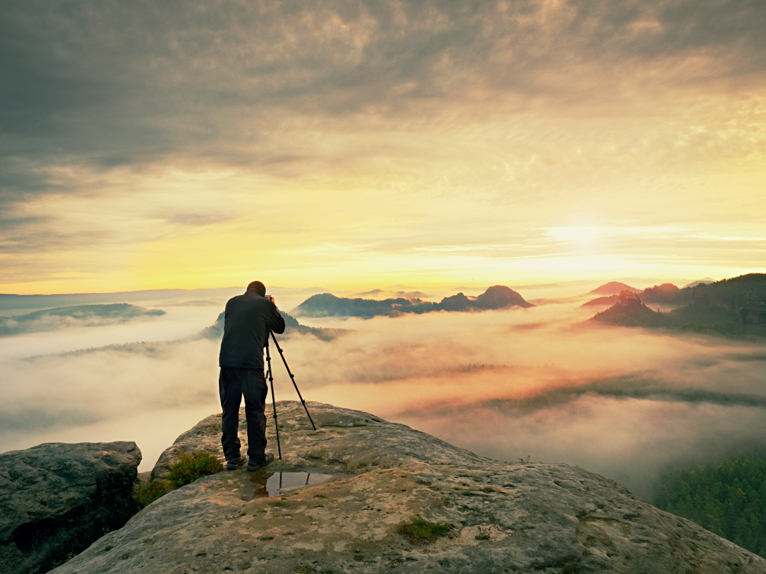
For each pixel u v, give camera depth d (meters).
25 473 8.50
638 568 3.66
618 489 5.45
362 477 5.57
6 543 7.54
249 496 5.57
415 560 3.63
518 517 4.34
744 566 4.13
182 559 3.70
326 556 3.68
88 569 3.83
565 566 3.61
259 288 7.83
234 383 6.90
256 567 3.53
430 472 5.60
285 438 8.41
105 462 9.26
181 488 5.94
